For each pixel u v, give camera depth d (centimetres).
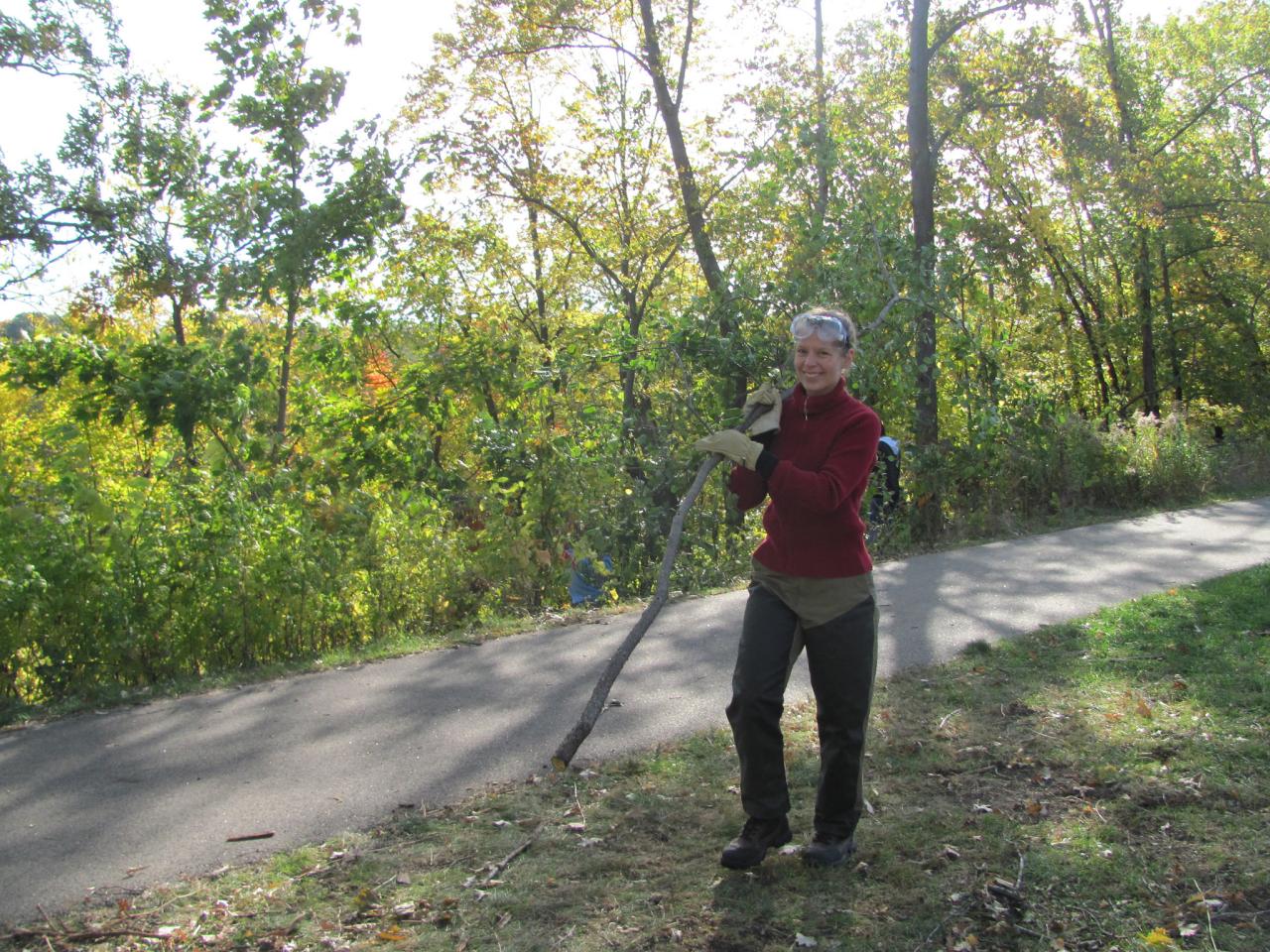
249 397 848
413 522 852
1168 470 1644
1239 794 427
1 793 470
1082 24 1878
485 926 345
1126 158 2216
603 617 830
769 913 349
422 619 826
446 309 1977
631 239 2158
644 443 1050
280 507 777
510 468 939
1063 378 2911
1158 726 514
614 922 346
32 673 640
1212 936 329
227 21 1131
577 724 346
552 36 1909
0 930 347
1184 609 769
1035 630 737
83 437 781
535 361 1103
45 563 641
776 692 372
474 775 482
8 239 1498
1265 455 2041
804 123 1302
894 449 1170
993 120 1959
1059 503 1453
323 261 1136
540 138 2084
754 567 389
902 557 1109
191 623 697
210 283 1172
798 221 1253
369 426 949
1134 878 364
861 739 379
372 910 356
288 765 502
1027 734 513
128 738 548
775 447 387
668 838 406
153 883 380
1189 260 2775
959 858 384
